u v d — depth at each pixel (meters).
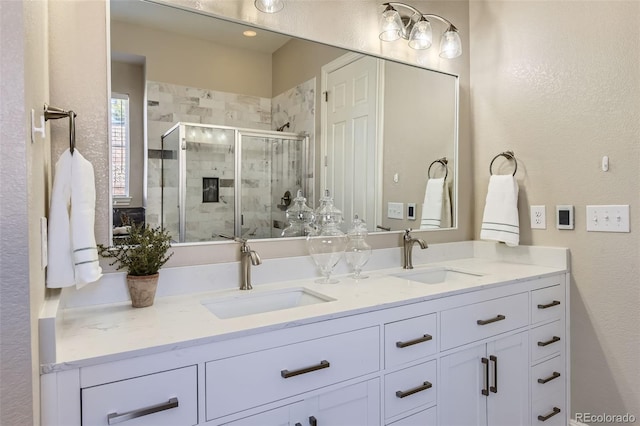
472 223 2.30
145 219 1.38
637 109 1.66
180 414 0.90
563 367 1.86
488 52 2.23
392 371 1.26
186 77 1.47
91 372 0.82
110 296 1.28
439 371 1.38
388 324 1.25
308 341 1.08
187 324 1.04
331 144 1.82
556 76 1.93
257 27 1.62
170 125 1.44
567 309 1.88
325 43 1.79
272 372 1.02
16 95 0.67
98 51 1.29
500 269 1.89
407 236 1.95
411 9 1.92
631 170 1.68
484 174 2.27
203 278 1.45
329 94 1.81
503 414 1.59
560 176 1.92
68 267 0.99
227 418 0.96
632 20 1.67
